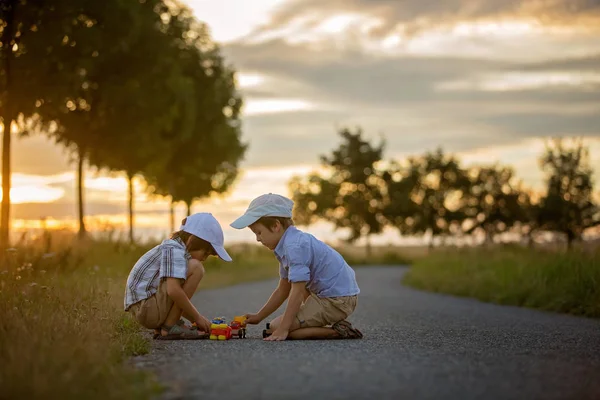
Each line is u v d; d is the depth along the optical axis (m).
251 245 39.88
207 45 34.88
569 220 45.66
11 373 3.90
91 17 20.25
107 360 4.59
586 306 11.66
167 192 40.91
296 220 73.25
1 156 17.84
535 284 14.30
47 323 5.56
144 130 25.88
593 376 4.49
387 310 12.12
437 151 75.56
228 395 3.82
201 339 6.67
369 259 65.94
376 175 72.75
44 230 14.95
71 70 19.86
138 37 23.94
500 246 26.78
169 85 27.31
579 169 46.12
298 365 4.77
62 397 3.61
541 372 4.61
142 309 6.67
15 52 18.16
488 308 13.07
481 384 4.13
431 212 74.88
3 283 8.20
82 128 24.98
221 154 38.59
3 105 18.11
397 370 4.57
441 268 23.88
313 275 6.76
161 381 4.23
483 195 74.62
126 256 16.67
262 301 13.77
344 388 3.99
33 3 17.92
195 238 6.84
